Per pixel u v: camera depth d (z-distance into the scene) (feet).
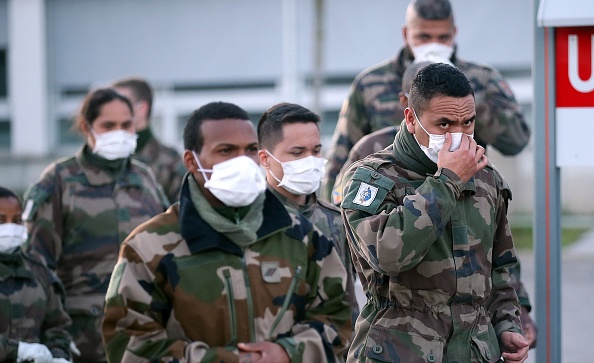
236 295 31.55
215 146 32.58
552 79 41.37
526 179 171.83
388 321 34.60
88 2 226.17
